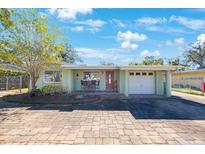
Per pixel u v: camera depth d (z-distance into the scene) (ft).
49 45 40.24
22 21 37.99
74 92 53.93
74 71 58.29
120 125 20.67
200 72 69.97
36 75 42.45
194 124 21.15
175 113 27.53
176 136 16.85
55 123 21.40
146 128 19.47
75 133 17.62
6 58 37.91
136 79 52.90
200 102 39.42
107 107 32.78
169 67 47.24
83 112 28.19
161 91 52.26
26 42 38.70
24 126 20.02
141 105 35.12
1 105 34.91
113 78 59.00
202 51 129.29
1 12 33.55
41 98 40.14
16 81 70.74
